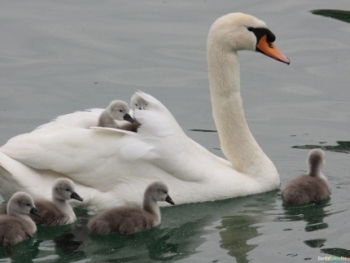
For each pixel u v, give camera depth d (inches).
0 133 708.0
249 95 812.0
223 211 591.5
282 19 965.8
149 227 553.6
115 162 575.2
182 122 753.6
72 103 768.9
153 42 906.1
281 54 640.4
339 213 582.6
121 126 613.9
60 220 549.3
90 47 888.3
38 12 968.9
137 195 578.2
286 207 598.2
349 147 709.3
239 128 645.9
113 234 540.7
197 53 883.4
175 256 511.2
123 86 808.3
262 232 549.0
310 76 846.5
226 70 641.6
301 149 709.3
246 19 637.3
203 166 600.4
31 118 738.8
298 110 781.9
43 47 883.4
